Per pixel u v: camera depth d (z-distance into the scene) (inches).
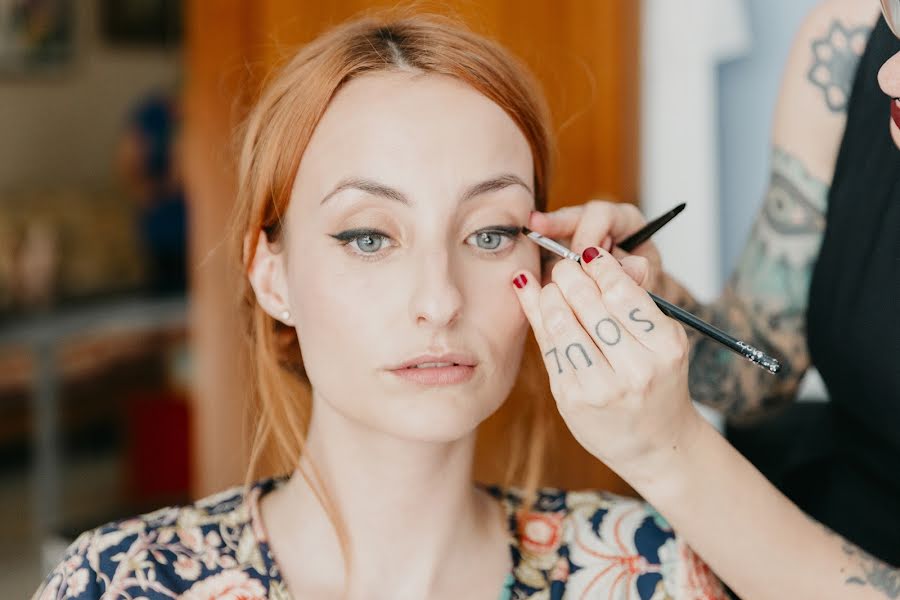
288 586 34.5
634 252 41.2
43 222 181.6
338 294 32.6
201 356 88.0
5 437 145.8
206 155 85.8
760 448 47.0
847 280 41.2
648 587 35.8
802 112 43.1
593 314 30.3
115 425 168.6
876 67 40.8
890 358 39.5
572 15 84.9
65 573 34.4
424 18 38.3
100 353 153.1
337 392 33.2
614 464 31.9
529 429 41.5
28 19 203.5
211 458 88.7
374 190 32.3
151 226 182.4
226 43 84.7
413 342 32.0
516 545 36.2
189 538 34.8
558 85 85.0
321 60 33.8
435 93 33.2
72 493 149.3
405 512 34.0
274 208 35.0
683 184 86.5
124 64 215.6
